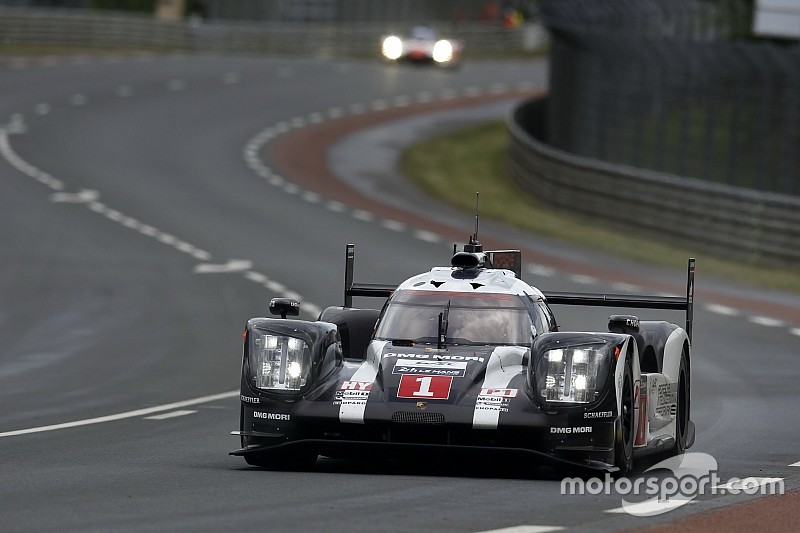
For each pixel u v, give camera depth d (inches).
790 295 3563.0
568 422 1192.2
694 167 4623.5
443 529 936.9
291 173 5674.2
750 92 4306.1
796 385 2169.0
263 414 1244.5
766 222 4013.3
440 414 1203.2
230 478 1193.4
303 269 3513.8
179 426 1676.9
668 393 1406.3
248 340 1272.1
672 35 5241.1
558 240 4443.9
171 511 997.8
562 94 5639.8
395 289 1496.1
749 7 5265.8
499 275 1432.1
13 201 4584.2
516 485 1173.7
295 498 1071.0
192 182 5246.1
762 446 1561.3
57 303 3006.9
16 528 918.4
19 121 6476.4
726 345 2647.6
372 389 1240.8
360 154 6328.7
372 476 1223.5
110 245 3860.7
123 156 5762.8
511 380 1242.0
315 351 1256.2
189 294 3129.9
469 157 6422.2
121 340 2571.4
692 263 1509.6
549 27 5580.7
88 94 7396.7
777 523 1019.3
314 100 7839.6
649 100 4790.8
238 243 3961.6
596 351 1206.3
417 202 5177.2
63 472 1232.2
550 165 5098.4
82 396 1971.0
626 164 4926.2
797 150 4126.5
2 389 2039.9
